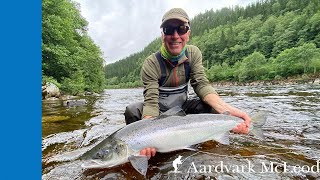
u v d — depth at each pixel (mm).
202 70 1266
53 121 1693
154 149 881
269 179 698
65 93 6012
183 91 1277
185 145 938
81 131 1352
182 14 1153
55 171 792
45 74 5625
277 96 3363
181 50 1187
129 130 862
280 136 1146
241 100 2871
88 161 804
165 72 1212
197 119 970
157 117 932
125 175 766
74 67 6500
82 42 9656
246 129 1062
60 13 6125
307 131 1232
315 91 4277
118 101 3939
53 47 5582
